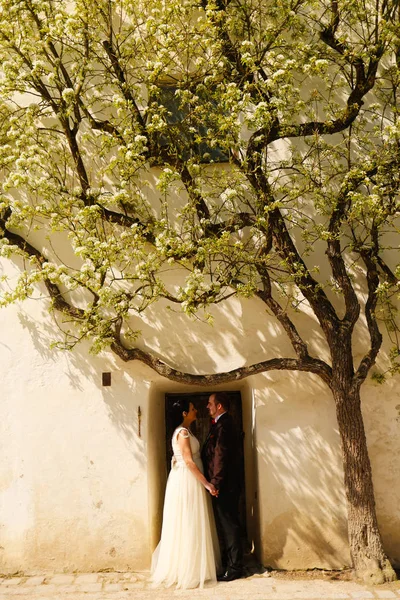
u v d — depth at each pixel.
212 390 7.70
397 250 7.14
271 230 6.27
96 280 6.19
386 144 6.43
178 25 7.03
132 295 6.24
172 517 6.35
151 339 7.00
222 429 6.64
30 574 6.61
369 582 6.12
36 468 6.84
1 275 7.10
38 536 6.73
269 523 6.69
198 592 5.99
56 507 6.77
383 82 7.34
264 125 5.82
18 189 7.14
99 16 6.95
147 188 7.09
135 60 6.95
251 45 5.93
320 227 6.57
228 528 6.48
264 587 6.10
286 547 6.66
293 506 6.71
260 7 6.93
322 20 7.29
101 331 6.33
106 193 6.64
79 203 6.16
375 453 6.85
